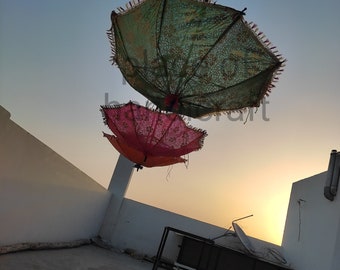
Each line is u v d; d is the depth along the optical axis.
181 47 3.04
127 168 9.80
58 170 6.15
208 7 2.72
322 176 7.98
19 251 5.32
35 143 5.21
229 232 9.25
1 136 4.37
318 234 7.34
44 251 5.96
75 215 7.49
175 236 9.22
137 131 4.02
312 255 7.31
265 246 9.12
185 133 4.16
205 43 2.97
